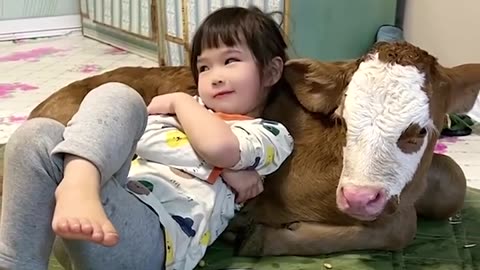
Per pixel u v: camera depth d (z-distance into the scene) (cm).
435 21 256
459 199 139
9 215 94
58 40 372
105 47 357
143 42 333
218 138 114
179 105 121
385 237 125
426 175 125
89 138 96
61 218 87
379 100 106
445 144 205
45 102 148
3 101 254
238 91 123
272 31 129
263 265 122
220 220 121
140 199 108
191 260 114
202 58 126
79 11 386
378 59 110
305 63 123
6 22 371
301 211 125
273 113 132
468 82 120
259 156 118
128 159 106
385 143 106
